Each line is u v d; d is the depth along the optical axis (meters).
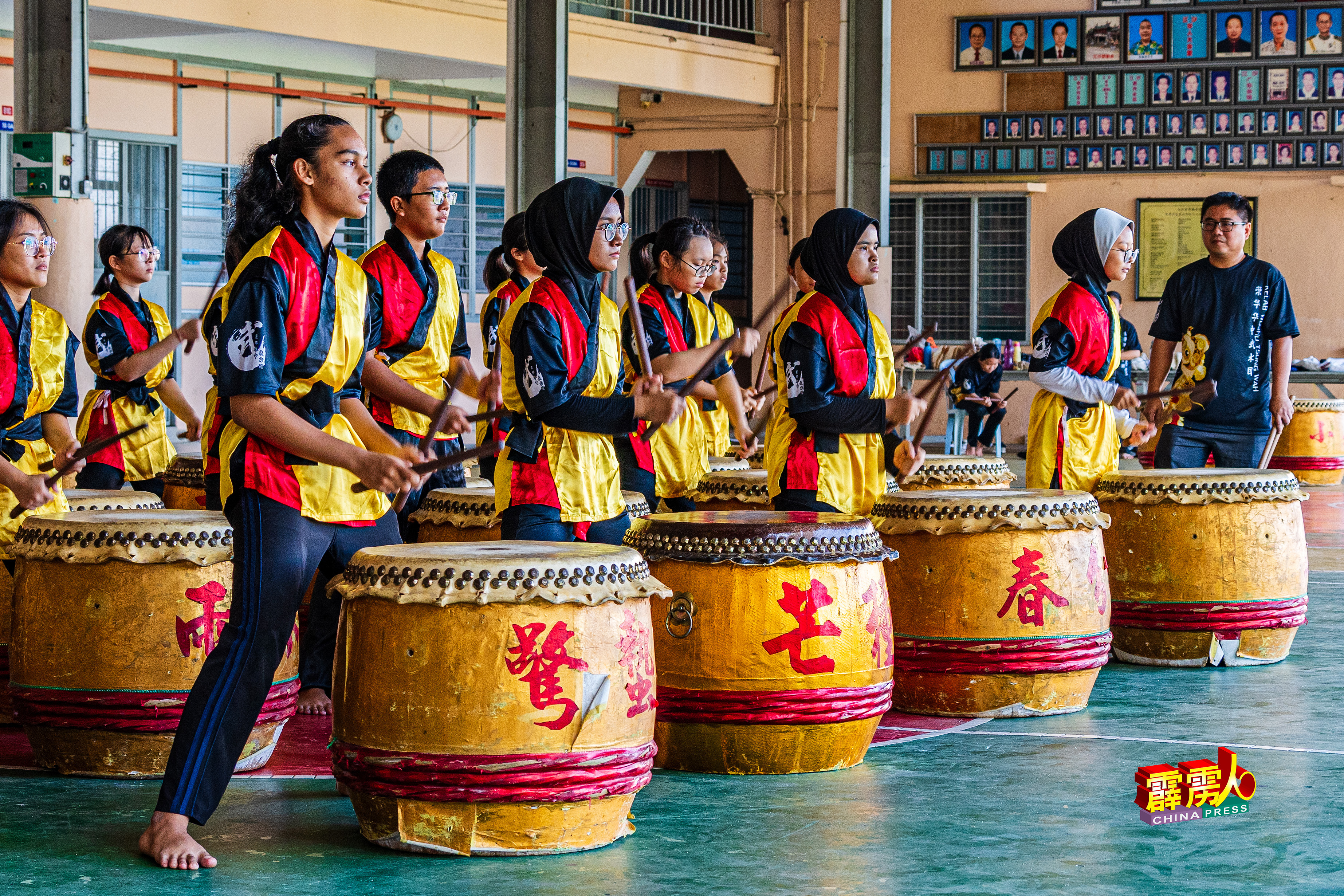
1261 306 6.18
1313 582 7.73
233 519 3.19
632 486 5.20
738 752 3.87
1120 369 5.89
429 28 13.99
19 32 9.66
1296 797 3.66
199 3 12.37
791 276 3.94
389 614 3.11
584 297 3.87
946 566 4.55
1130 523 5.46
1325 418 13.95
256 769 3.96
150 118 14.30
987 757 4.10
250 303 3.11
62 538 3.79
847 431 4.45
